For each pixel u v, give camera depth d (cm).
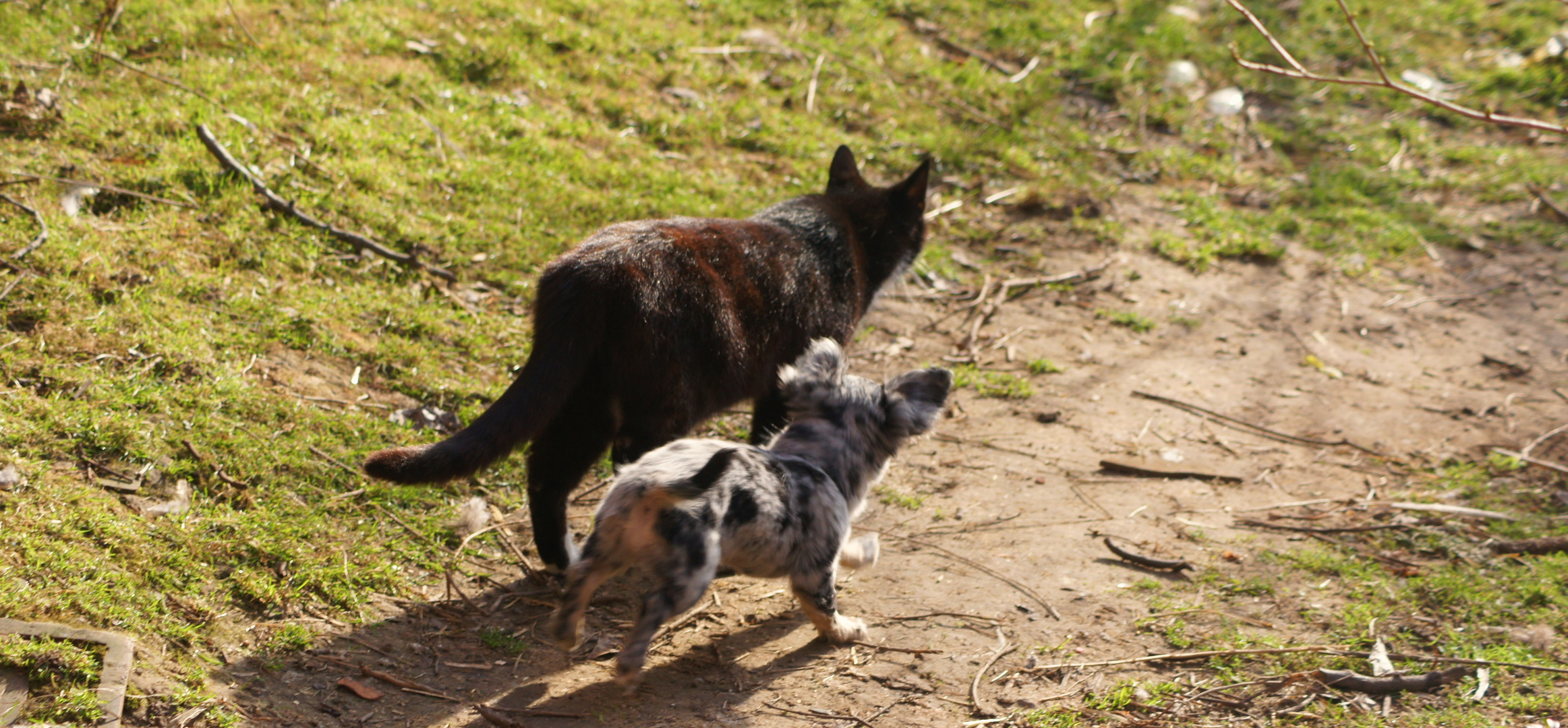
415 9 982
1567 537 499
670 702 374
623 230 445
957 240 886
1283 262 901
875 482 451
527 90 916
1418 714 375
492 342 615
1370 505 554
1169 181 1025
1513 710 376
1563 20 1392
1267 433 649
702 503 353
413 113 821
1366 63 1279
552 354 408
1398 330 801
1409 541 512
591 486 533
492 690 374
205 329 539
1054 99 1134
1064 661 409
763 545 376
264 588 394
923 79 1113
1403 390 710
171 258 583
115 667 328
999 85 1128
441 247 682
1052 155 1031
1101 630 432
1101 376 712
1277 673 399
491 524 480
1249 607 452
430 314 615
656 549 350
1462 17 1412
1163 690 388
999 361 721
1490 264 912
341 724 344
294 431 490
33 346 481
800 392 435
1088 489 569
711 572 351
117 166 646
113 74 761
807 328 497
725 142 927
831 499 399
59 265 537
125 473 428
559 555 445
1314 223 966
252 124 739
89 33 808
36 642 325
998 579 472
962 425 634
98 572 371
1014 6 1296
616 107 926
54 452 424
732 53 1077
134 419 456
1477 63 1307
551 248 714
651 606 344
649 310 416
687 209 800
